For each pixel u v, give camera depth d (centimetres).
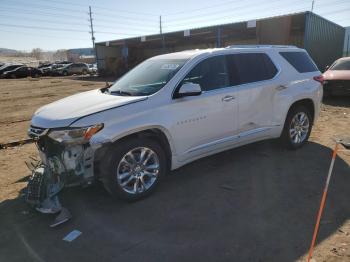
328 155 577
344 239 331
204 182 478
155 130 427
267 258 306
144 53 4119
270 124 551
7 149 697
